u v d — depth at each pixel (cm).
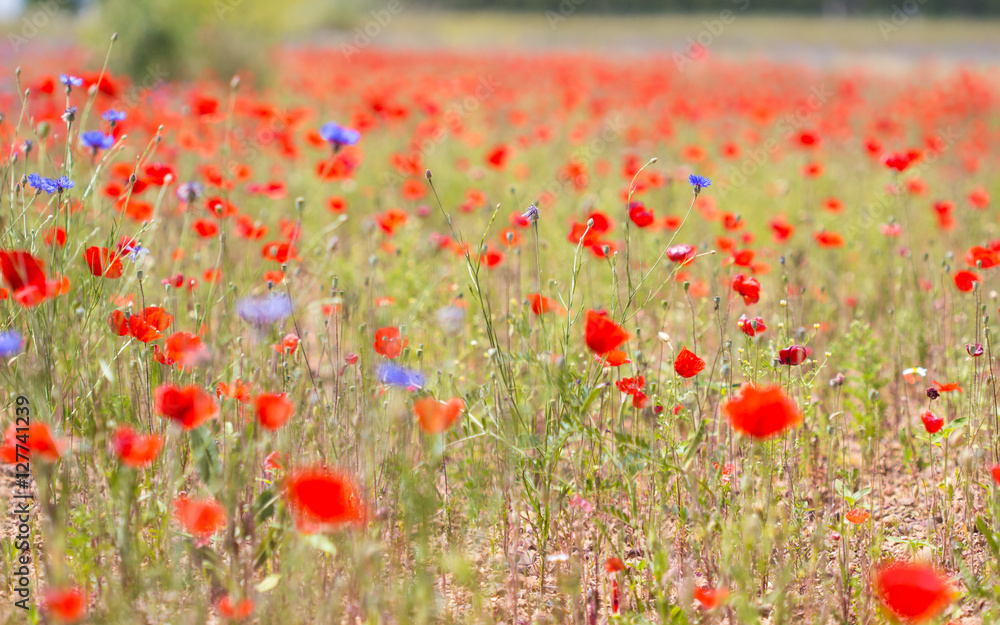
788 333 366
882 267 540
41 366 241
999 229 629
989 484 274
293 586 216
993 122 1170
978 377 321
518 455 256
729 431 292
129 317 237
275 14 1548
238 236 494
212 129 599
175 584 214
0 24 2428
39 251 271
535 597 252
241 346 306
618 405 336
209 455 216
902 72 1933
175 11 1295
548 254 516
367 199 670
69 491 234
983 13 3869
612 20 3875
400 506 251
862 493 261
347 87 1098
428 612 209
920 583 168
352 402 278
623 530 268
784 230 433
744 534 228
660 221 465
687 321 430
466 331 395
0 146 290
